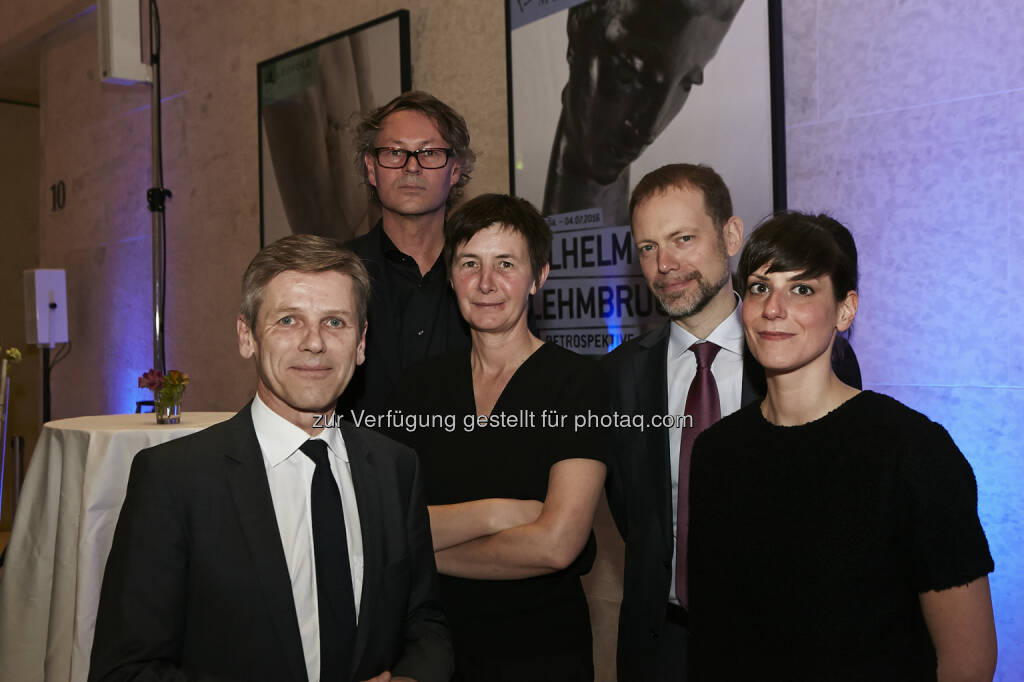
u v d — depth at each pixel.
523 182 3.44
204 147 5.36
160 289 5.22
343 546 1.38
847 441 1.30
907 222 2.49
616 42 3.10
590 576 3.33
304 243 1.37
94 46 6.53
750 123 2.75
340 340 1.36
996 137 2.32
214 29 5.22
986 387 2.35
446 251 1.91
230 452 1.35
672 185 1.91
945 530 1.20
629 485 1.95
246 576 1.28
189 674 1.26
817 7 2.66
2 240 8.36
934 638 1.25
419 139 2.44
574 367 1.84
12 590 3.02
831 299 1.34
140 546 1.26
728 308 1.95
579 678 1.75
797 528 1.30
